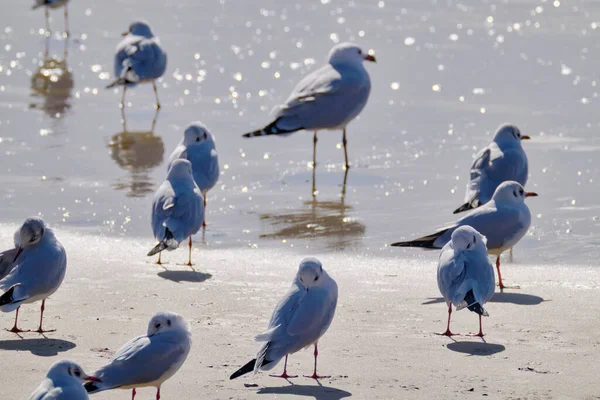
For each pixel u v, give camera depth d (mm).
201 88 26750
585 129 22406
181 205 14156
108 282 13398
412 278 13812
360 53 20938
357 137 22500
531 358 10680
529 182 18766
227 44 31703
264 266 14383
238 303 12570
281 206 17750
